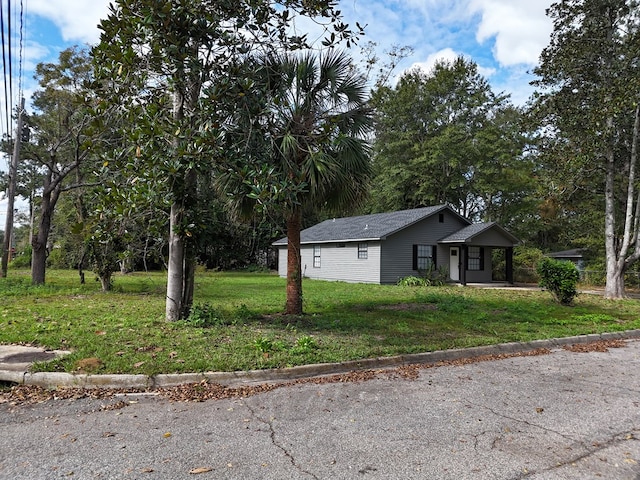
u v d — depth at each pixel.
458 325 9.27
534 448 3.46
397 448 3.42
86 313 9.54
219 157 7.06
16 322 8.13
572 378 5.63
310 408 4.34
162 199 7.25
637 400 4.73
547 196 19.17
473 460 3.23
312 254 26.92
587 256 27.59
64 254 21.14
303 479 2.91
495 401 4.63
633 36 15.21
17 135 17.16
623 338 8.96
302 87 9.10
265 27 7.72
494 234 23.34
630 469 3.12
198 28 7.15
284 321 8.98
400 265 22.28
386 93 34.09
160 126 6.76
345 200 9.59
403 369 6.02
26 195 28.00
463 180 32.19
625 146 17.09
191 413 4.16
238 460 3.18
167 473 2.96
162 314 9.45
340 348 6.60
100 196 7.30
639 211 16.77
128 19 6.75
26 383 4.94
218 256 33.00
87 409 4.25
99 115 6.98
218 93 7.16
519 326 9.26
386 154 34.81
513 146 32.81
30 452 3.26
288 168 8.51
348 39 7.66
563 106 16.72
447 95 35.03
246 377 5.33
